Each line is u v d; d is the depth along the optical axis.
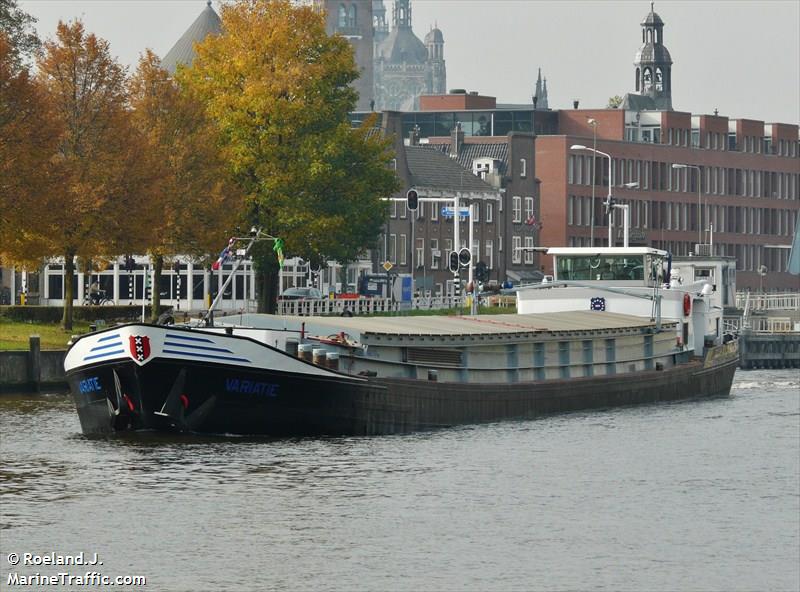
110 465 114.19
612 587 85.19
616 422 147.75
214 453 118.94
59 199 185.00
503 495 106.69
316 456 118.50
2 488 106.56
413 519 98.75
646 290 175.25
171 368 120.94
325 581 84.81
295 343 127.94
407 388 131.00
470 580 85.56
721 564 90.12
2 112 182.50
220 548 91.00
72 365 126.06
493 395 141.88
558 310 179.38
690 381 175.50
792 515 102.62
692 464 122.00
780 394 192.62
